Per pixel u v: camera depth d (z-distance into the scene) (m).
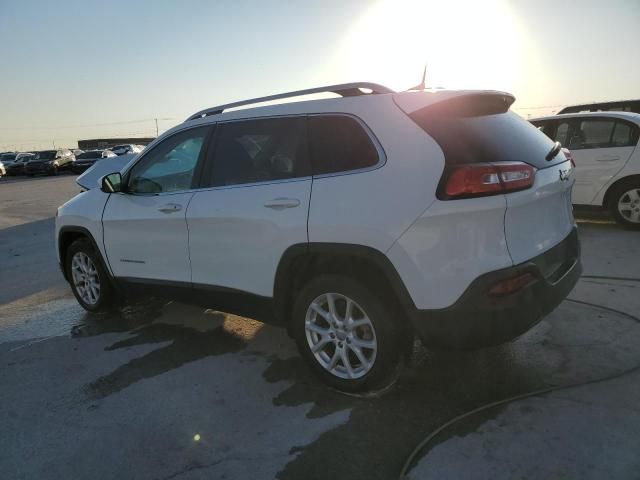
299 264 3.27
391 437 2.75
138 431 2.94
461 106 2.99
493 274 2.63
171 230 3.92
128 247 4.32
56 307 5.33
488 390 3.15
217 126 3.76
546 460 2.48
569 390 3.07
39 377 3.69
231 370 3.63
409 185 2.75
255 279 3.44
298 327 3.31
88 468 2.65
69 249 5.02
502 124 3.09
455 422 2.83
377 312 2.96
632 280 4.89
